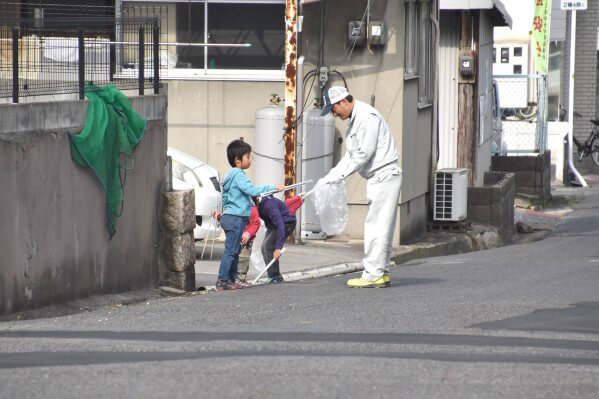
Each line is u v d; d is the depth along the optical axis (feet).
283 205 101.96
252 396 50.47
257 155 136.98
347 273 115.96
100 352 62.80
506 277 106.22
